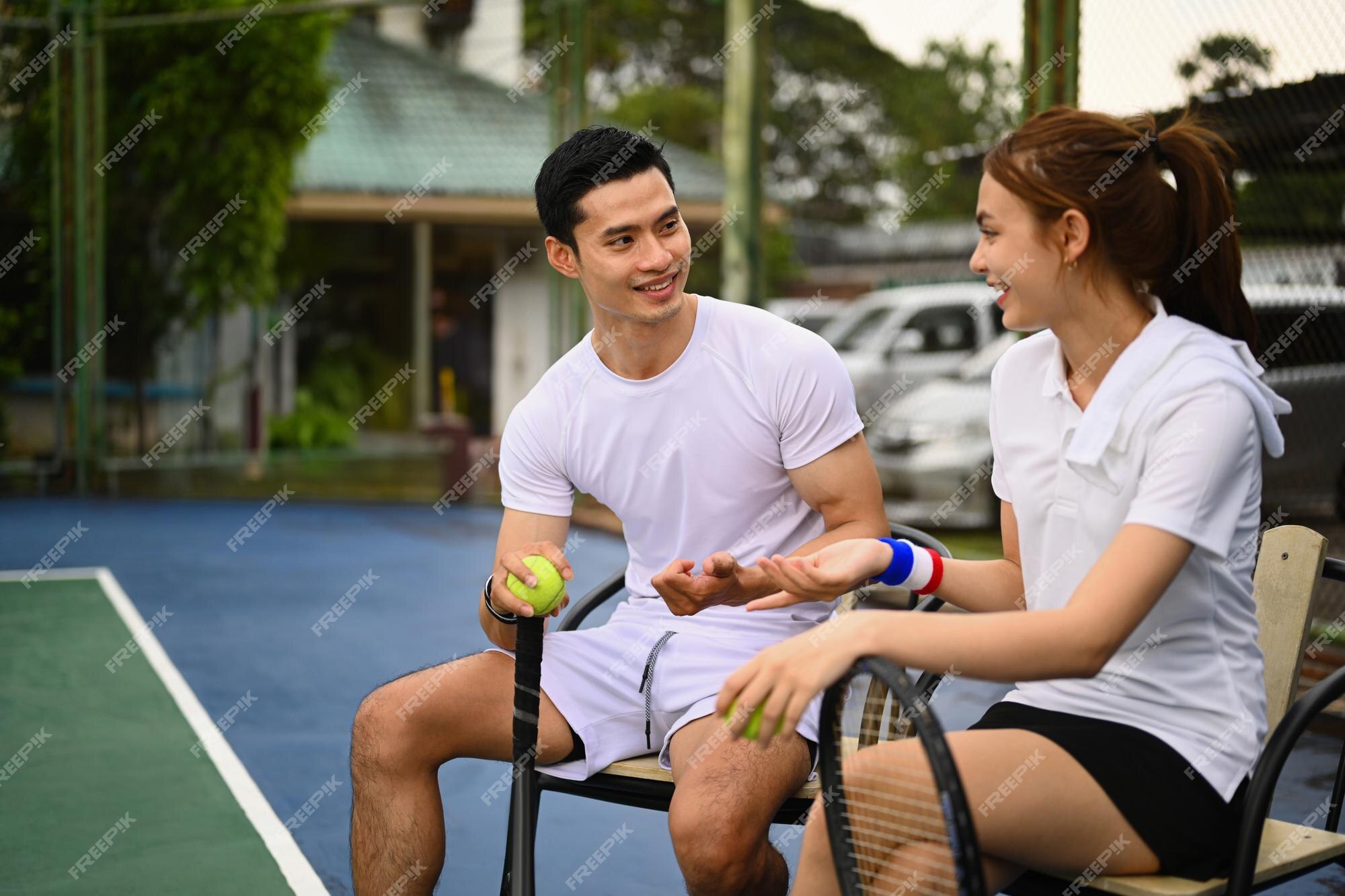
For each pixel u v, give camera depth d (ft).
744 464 7.61
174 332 41.91
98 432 35.45
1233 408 5.47
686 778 6.68
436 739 7.11
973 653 5.16
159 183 40.19
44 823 10.94
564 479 8.09
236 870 9.95
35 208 35.70
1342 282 17.10
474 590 22.49
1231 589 5.84
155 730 13.84
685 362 7.50
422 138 52.65
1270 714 6.85
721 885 6.54
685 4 86.43
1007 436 6.40
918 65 28.35
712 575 6.79
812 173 71.97
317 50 40.83
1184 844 5.56
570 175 7.16
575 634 7.65
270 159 40.55
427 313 53.06
